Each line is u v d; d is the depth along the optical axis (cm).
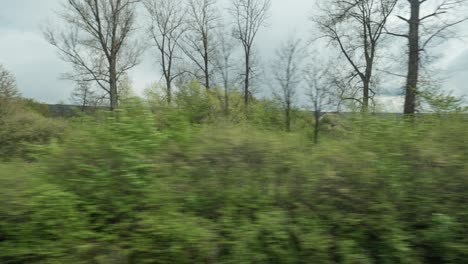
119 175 382
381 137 429
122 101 463
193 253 333
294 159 418
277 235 344
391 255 352
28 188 363
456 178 381
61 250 332
